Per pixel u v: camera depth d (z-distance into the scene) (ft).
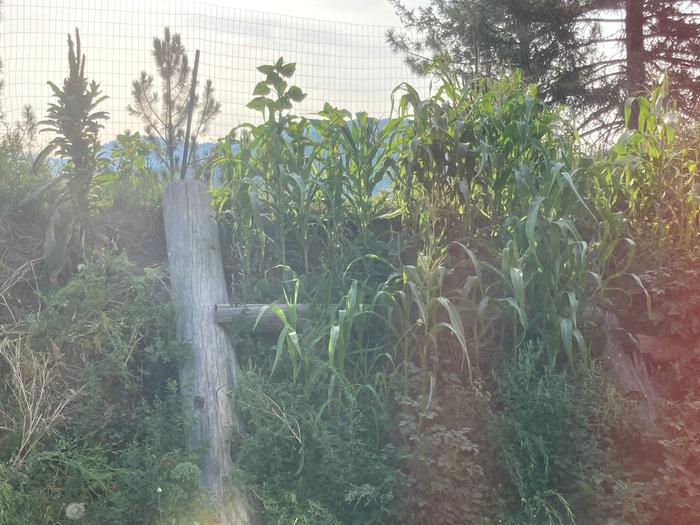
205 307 18.92
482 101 20.63
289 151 20.35
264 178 20.63
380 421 17.61
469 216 19.67
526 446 16.97
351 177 20.57
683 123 22.30
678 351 19.66
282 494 16.10
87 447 16.56
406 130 20.86
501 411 18.02
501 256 19.31
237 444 16.90
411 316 18.67
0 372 17.19
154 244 21.35
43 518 15.07
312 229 21.31
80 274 18.57
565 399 17.20
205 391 17.51
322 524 15.60
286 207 20.20
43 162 22.15
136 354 18.71
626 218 21.27
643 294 20.38
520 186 19.22
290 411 16.92
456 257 20.17
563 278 19.13
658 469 17.10
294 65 20.75
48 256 19.21
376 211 21.31
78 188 19.93
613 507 16.34
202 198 20.97
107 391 17.85
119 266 18.98
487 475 17.19
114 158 22.72
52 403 16.87
